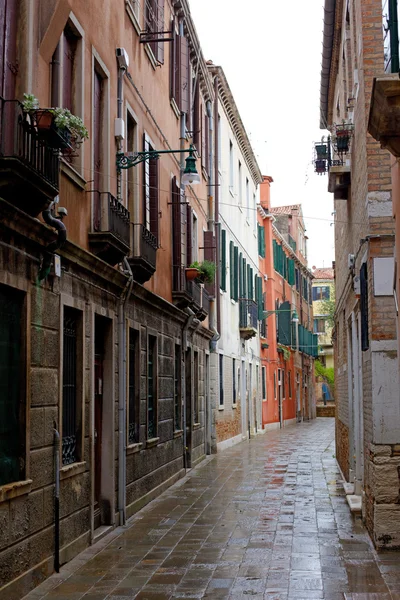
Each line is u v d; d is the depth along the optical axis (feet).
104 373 36.88
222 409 81.97
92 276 33.12
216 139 80.59
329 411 191.62
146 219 45.44
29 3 25.63
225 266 84.99
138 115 44.09
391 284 31.22
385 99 20.44
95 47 34.83
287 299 145.38
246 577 26.86
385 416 30.91
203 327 69.51
